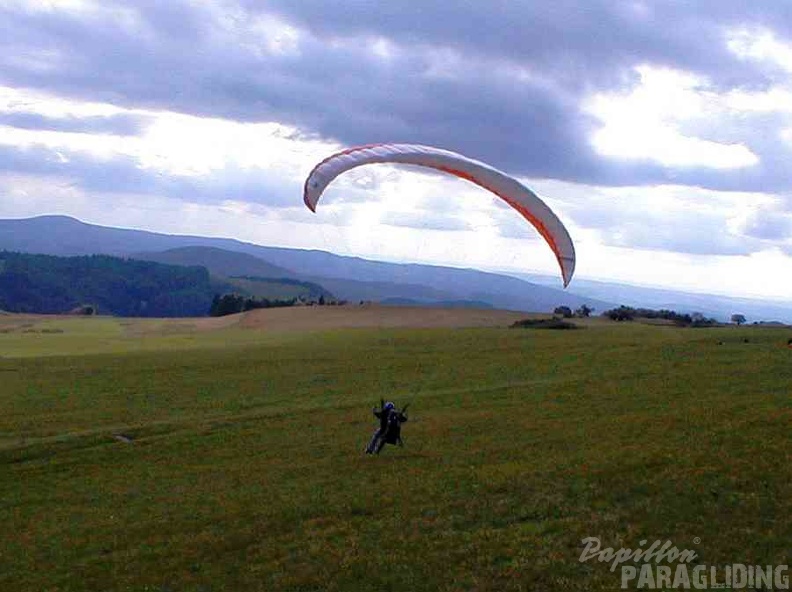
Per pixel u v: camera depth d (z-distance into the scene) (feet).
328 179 87.76
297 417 135.54
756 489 74.95
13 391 174.29
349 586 64.49
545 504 76.18
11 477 109.91
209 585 67.15
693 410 111.34
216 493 92.63
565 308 343.87
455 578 63.82
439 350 218.59
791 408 106.93
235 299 590.96
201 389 172.14
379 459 100.83
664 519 70.85
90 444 124.88
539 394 139.85
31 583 71.31
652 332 243.40
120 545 78.23
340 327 326.65
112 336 333.42
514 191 93.20
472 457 96.99
